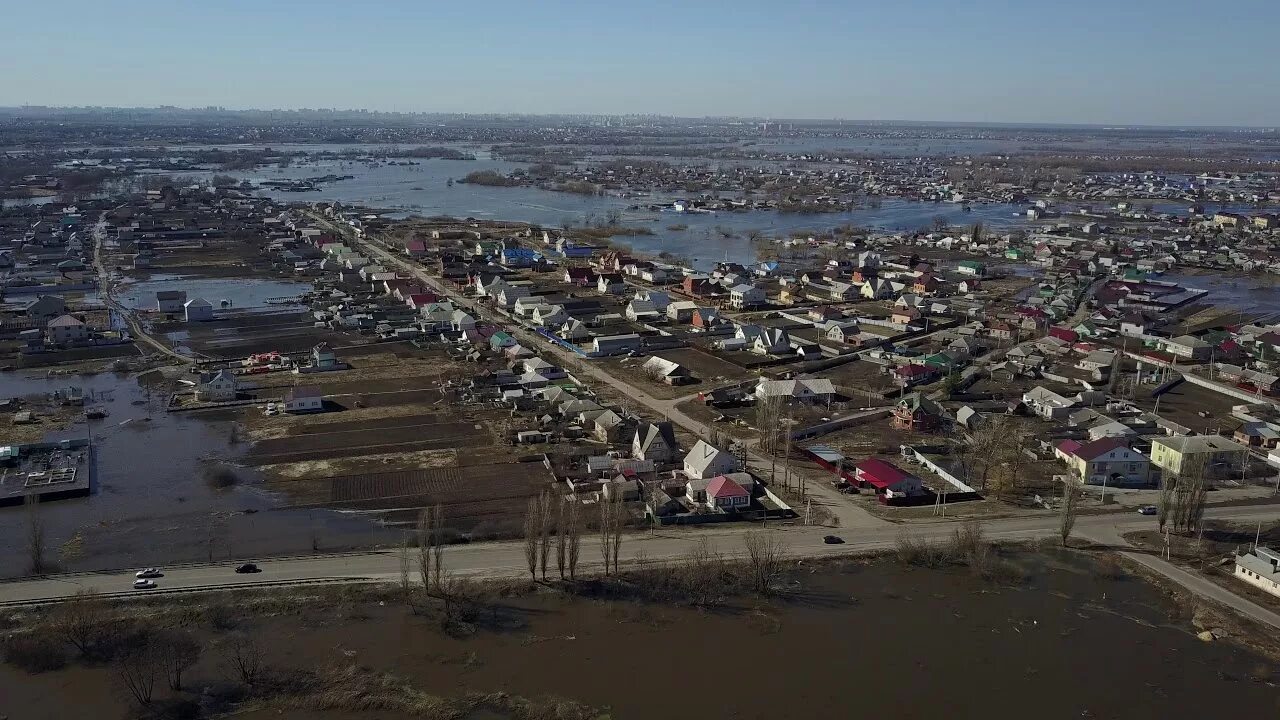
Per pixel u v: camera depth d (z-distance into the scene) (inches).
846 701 2022.6
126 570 2516.0
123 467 3302.2
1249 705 2018.9
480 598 2405.3
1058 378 4579.2
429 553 2479.1
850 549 2716.5
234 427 3754.9
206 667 2097.7
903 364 4758.9
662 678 2095.2
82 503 2992.1
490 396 4156.0
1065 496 2824.8
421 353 4965.6
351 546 2696.9
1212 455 3299.7
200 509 2955.2
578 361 4886.8
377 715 1950.1
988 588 2519.7
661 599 2431.1
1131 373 4697.3
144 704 1952.5
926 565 2637.8
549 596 2431.1
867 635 2285.9
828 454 3467.0
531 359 4581.7
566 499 3011.8
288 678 2058.3
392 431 3710.6
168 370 4571.9
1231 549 2731.3
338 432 3698.3
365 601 2383.1
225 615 2287.2
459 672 2102.6
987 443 3467.0
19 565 2546.8
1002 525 2891.2
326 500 3036.4
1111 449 3257.9
